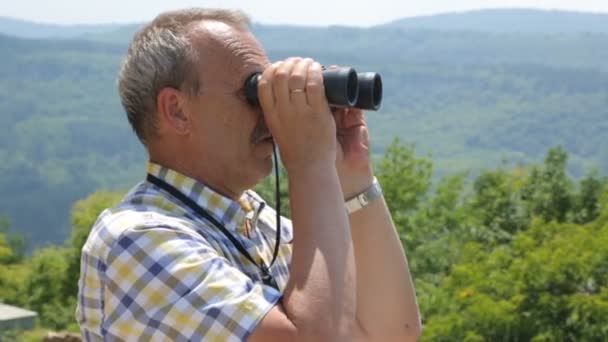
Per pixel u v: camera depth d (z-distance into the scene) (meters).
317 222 3.38
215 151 3.64
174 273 3.29
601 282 22.19
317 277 3.28
